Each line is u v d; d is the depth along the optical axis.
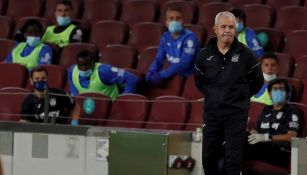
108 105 30.89
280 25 36.72
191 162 25.95
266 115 27.62
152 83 32.84
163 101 29.61
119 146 26.06
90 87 32.41
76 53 35.59
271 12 36.72
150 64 34.75
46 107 29.05
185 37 33.19
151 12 39.00
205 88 22.98
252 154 26.80
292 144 24.55
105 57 35.44
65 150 27.84
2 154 28.86
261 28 34.84
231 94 22.56
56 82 33.72
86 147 27.44
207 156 23.22
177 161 25.50
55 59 35.94
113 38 37.56
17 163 28.70
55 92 30.19
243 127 22.66
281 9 36.91
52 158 28.12
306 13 36.34
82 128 27.47
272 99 27.36
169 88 32.62
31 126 28.42
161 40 33.69
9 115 31.31
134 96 30.78
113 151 26.20
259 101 30.20
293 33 34.91
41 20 38.78
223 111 22.61
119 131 26.06
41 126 28.27
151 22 37.53
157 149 25.39
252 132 27.31
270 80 28.52
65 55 35.72
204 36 35.75
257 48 32.88
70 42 37.00
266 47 34.75
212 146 23.08
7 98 31.77
